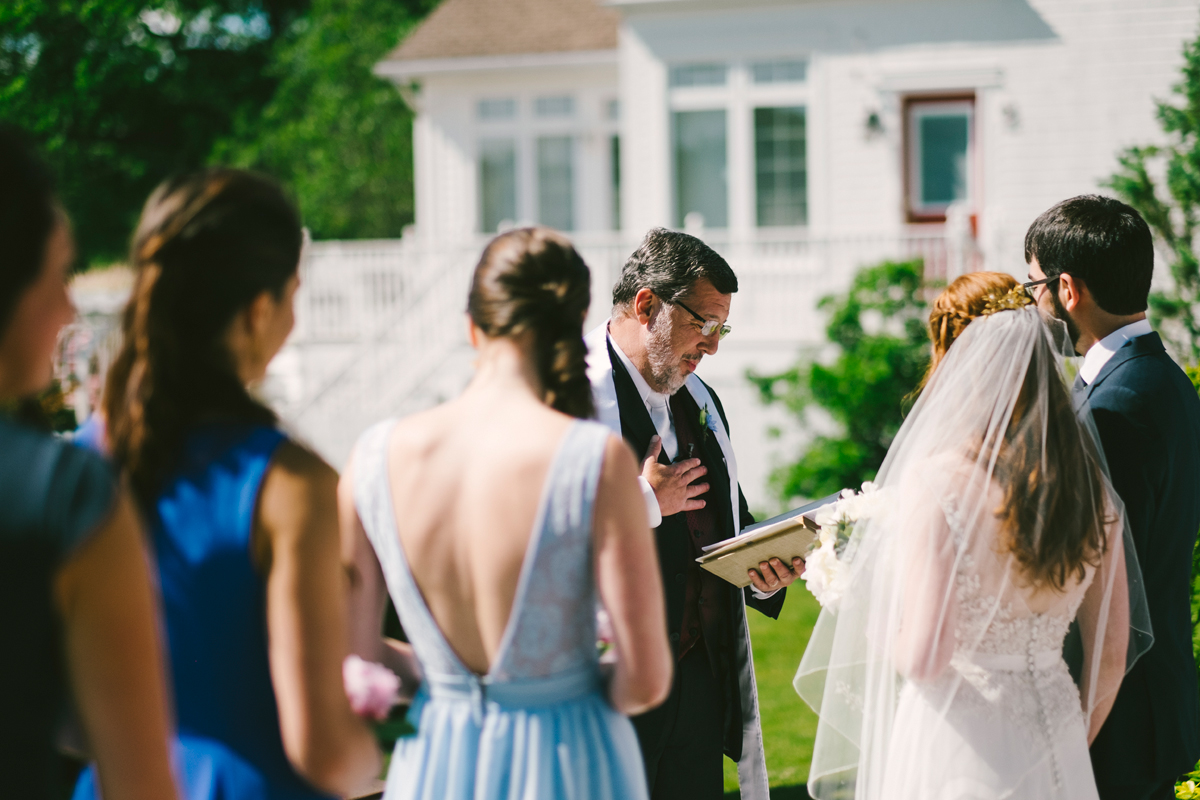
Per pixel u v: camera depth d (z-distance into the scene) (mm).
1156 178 10953
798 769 4773
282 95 23203
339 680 1728
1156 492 2637
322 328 12180
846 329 10227
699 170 12914
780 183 12656
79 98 12969
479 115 15586
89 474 1359
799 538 2834
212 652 1721
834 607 2729
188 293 1704
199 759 1741
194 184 1758
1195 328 8172
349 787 1780
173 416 1726
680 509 3045
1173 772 2678
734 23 12539
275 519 1700
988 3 11836
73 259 1494
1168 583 2682
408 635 1987
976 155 12125
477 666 1922
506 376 1943
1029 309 2572
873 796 2619
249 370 1821
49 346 1437
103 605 1356
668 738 3145
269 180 1824
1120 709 2660
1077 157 11719
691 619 3230
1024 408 2441
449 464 1906
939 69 12016
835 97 12344
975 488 2385
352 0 23109
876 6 12141
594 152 15289
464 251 11812
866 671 2666
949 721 2395
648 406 3264
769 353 11203
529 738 1880
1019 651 2408
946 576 2371
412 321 11867
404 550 1920
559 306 1926
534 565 1834
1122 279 2740
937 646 2377
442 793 1899
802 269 11656
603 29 15250
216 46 25016
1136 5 11438
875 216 12320
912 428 2615
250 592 1714
